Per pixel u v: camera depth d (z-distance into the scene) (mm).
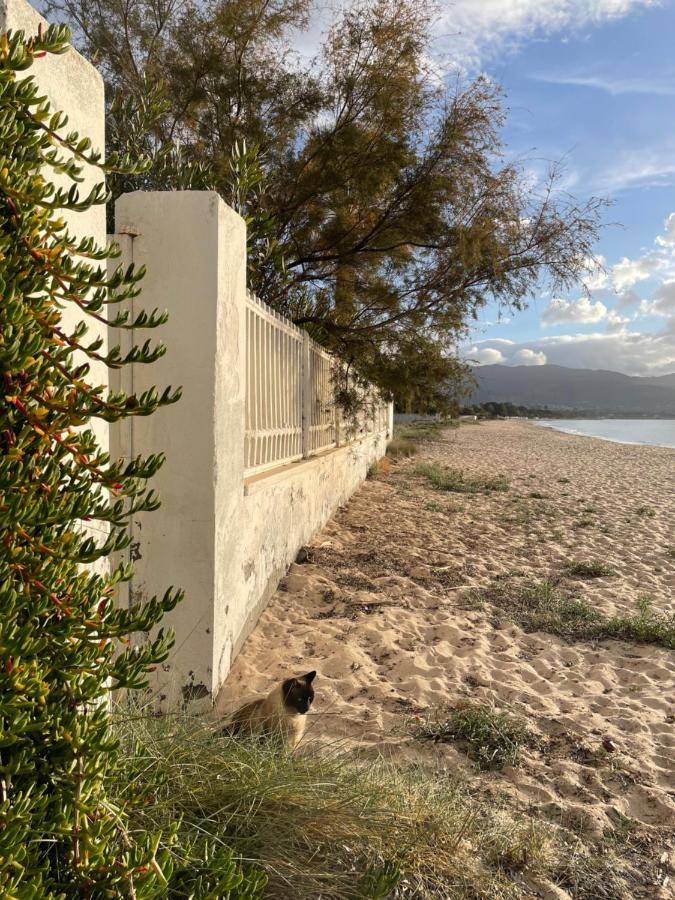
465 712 4000
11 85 1636
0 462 1542
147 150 6566
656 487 16688
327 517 9406
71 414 1671
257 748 2994
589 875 2770
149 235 3928
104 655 1802
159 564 3965
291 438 7598
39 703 1711
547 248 8773
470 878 2582
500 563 7984
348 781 2828
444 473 17109
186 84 8648
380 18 8148
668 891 2717
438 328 9508
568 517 11477
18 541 1666
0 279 1493
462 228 8531
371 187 8617
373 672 4699
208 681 3938
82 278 1728
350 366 10406
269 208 8828
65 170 1835
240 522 4656
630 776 3521
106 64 8422
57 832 1646
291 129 8891
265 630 5359
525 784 3422
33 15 2129
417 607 6188
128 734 2812
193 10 8516
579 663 5148
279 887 2336
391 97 8375
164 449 3947
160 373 3943
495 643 5426
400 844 2600
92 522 2609
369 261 9664
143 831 2154
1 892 1313
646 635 5586
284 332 7062
